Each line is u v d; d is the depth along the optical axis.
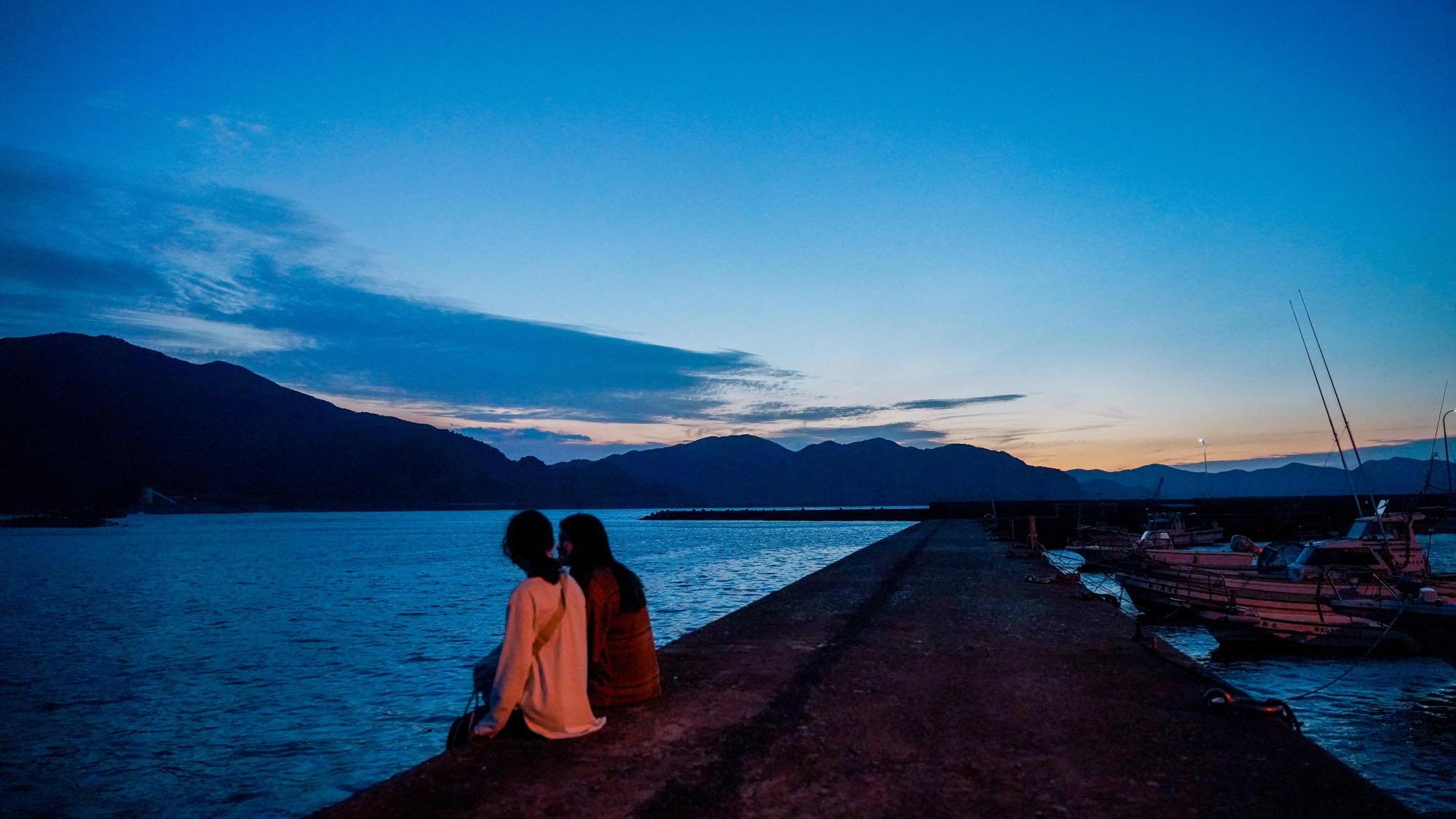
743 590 28.27
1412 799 7.36
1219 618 15.09
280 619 24.45
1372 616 11.69
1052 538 57.81
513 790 4.10
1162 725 5.36
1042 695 6.26
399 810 3.83
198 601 30.38
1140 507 77.00
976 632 9.57
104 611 27.62
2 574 46.22
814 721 5.48
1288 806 3.87
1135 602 18.81
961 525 61.09
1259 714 5.56
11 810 8.34
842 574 18.47
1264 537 57.78
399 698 13.02
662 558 48.78
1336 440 16.72
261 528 148.75
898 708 5.84
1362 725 10.02
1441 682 12.45
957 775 4.38
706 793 4.09
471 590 33.56
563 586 5.02
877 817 3.76
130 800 8.59
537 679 4.91
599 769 4.42
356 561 57.16
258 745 10.42
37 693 13.96
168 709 12.60
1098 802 3.93
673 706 5.87
